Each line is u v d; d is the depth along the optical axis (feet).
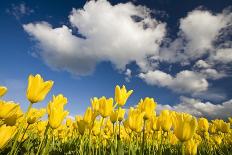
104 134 2.42
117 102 1.65
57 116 1.18
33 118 1.53
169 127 1.65
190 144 1.34
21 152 1.84
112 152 1.61
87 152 1.73
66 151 2.17
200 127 2.48
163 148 2.35
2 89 1.14
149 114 1.61
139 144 2.11
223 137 2.91
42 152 1.20
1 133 0.90
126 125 1.99
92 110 1.57
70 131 2.96
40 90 1.12
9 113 1.14
